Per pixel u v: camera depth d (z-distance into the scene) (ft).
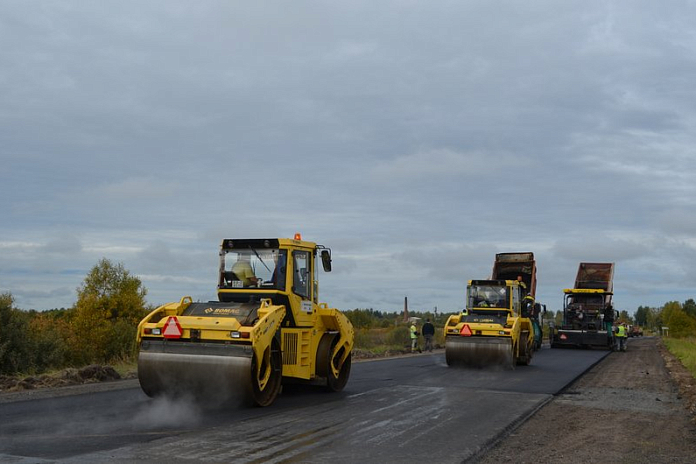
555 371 66.03
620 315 128.06
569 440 29.50
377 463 23.88
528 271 112.27
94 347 73.51
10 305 60.29
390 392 45.32
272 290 40.01
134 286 123.95
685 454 27.25
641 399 44.70
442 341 131.75
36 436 27.32
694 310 367.25
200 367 34.91
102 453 24.36
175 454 24.43
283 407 37.27
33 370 57.77
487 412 36.55
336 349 44.93
